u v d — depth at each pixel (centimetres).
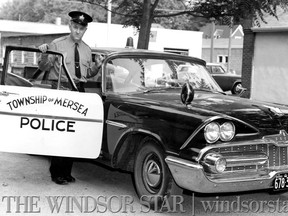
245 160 462
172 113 475
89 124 537
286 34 1485
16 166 678
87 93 539
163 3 1450
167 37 3447
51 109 529
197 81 627
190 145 451
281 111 516
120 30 3262
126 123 520
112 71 580
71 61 591
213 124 444
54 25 3606
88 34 3203
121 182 621
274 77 1534
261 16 1053
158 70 607
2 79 575
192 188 452
